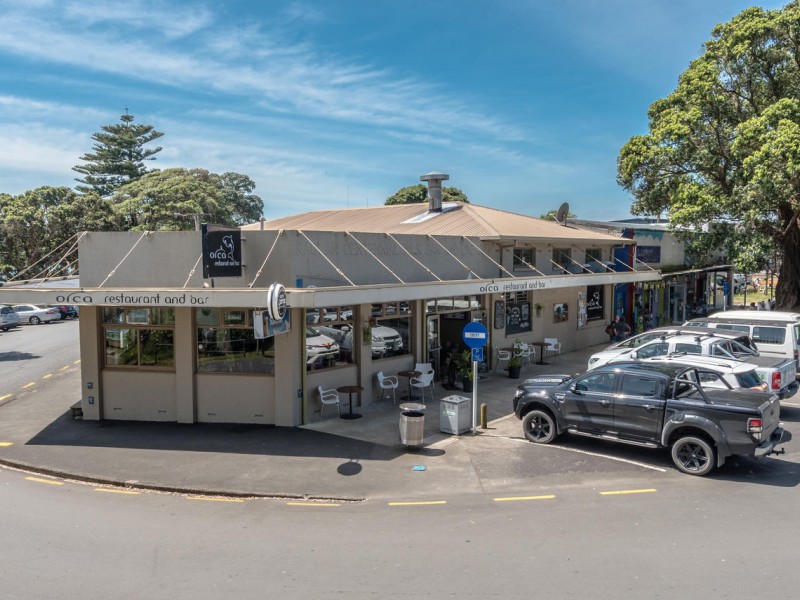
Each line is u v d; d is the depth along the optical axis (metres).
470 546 7.63
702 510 8.79
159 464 11.36
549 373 20.00
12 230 44.12
